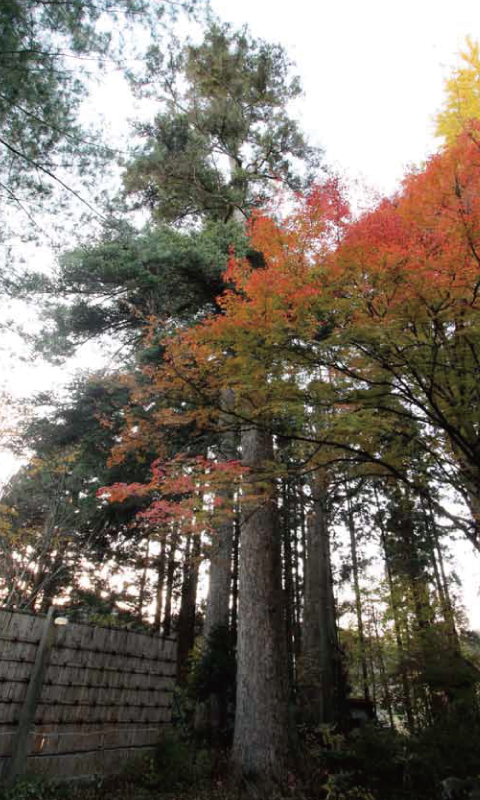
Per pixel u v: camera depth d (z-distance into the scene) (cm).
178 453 837
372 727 847
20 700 607
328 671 1143
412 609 1473
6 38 580
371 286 483
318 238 519
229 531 1252
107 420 1107
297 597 1886
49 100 649
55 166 715
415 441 659
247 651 831
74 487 1227
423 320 495
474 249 435
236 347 568
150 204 1348
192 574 1518
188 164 1229
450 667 1164
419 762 730
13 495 1193
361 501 1360
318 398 584
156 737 819
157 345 1055
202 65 1393
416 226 476
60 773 628
